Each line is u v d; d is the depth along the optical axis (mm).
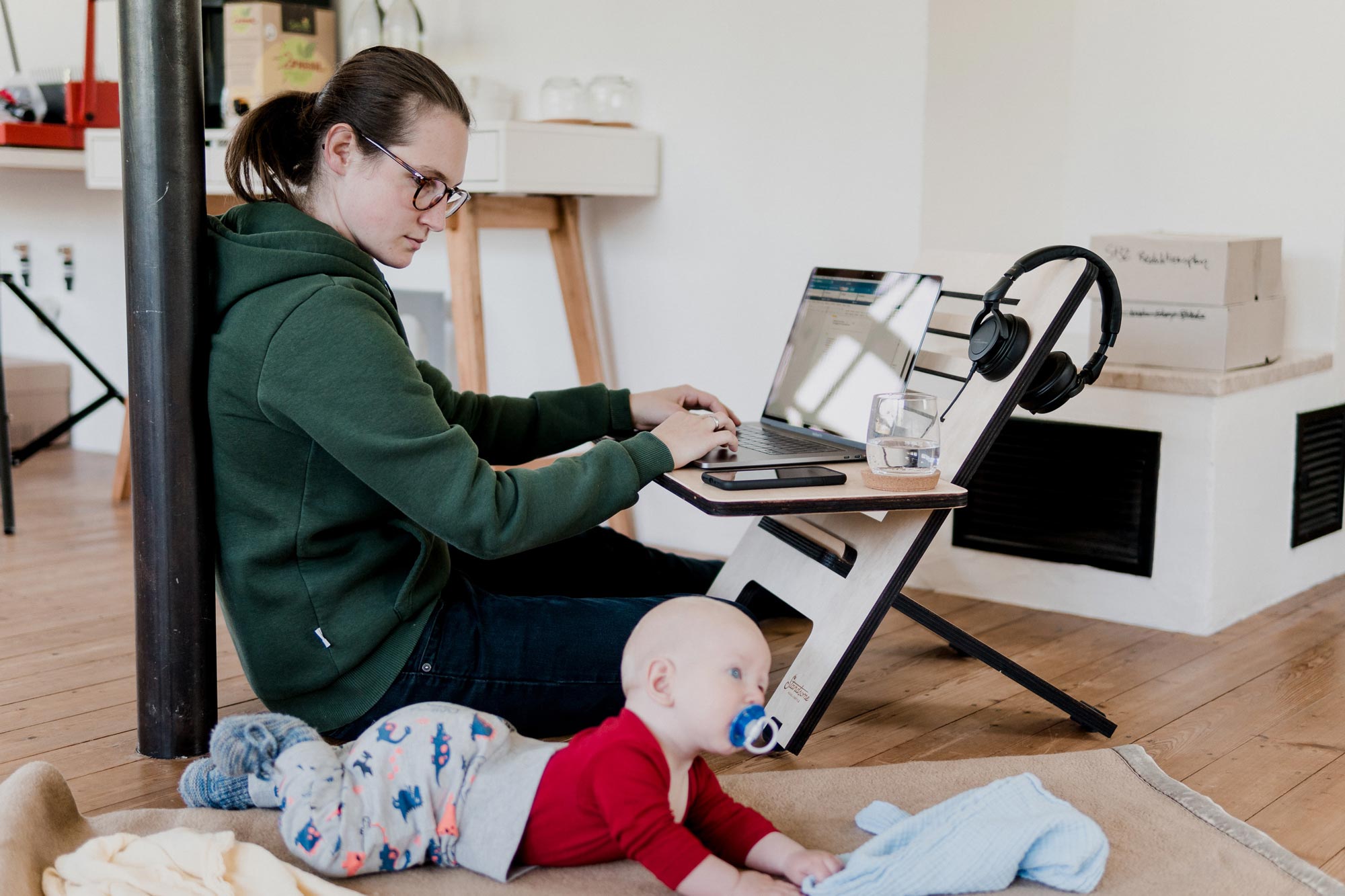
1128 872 1431
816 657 1838
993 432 1793
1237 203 2947
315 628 1675
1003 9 2869
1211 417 2420
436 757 1411
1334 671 2246
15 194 4363
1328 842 1565
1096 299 2609
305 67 3381
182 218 1680
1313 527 2818
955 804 1452
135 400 1728
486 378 2918
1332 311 2855
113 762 1778
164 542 1749
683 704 1327
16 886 1269
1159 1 2990
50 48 4273
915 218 2697
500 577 2070
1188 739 1910
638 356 3203
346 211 1696
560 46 3211
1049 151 3104
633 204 3143
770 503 1570
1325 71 2809
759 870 1401
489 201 2912
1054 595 2639
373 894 1364
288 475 1658
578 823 1365
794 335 2209
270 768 1463
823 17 2775
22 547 3006
